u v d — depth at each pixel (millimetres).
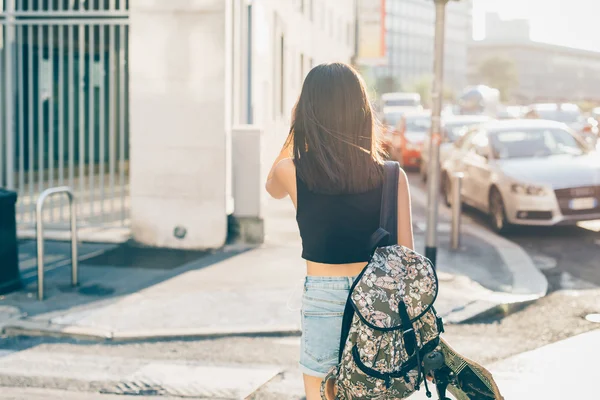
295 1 22000
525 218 9906
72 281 7168
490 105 43188
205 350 5426
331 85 2348
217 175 9031
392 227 2326
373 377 2160
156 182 9156
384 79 99062
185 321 6027
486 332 5805
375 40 27297
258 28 12297
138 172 9188
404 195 2365
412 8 120000
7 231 6930
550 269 8156
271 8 15000
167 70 9016
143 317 6137
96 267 8062
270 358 5234
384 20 27141
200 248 9109
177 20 8945
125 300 6680
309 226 2322
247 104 11641
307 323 2350
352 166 2295
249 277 7582
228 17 9086
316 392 2375
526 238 10141
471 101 43219
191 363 5121
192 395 4520
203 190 9070
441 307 6320
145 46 9031
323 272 2342
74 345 5578
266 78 13555
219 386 4660
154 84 9055
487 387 2268
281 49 18469
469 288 7094
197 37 8922
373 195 2316
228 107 9180
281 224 11125
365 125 2355
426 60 124125
